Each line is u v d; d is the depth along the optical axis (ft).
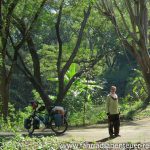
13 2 84.43
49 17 97.04
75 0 102.47
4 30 86.07
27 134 68.08
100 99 137.90
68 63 104.78
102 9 127.03
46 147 47.06
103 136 62.23
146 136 60.80
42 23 100.48
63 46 126.00
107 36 192.34
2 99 93.45
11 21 91.35
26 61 172.24
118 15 144.77
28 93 190.49
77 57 123.13
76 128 84.07
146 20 125.08
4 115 92.63
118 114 59.26
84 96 110.32
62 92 103.50
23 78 188.34
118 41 131.54
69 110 105.50
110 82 257.55
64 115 67.82
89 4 103.14
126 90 200.54
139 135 62.34
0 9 83.82
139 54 126.31
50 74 145.89
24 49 175.94
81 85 111.24
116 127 59.36
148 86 125.59
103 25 137.59
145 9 124.26
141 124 86.02
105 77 260.01
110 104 58.95
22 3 90.48
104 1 126.62
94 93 138.21
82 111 103.50
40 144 49.24
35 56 104.68
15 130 76.02
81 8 104.42
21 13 92.22
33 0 90.12
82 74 116.47
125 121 95.20
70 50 125.08
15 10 92.07
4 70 92.89
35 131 72.79
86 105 106.63
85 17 107.04
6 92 93.50
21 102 186.29
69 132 71.20
